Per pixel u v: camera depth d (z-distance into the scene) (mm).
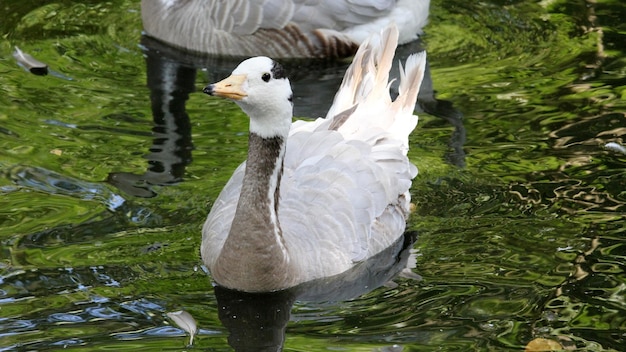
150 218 12438
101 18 18078
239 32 17156
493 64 16562
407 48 17219
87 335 10219
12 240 11859
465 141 14258
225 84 10711
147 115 14953
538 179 13305
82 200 12734
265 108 10797
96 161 13641
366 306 11008
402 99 13406
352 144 12492
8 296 10844
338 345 10188
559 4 18547
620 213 12516
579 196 12914
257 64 10766
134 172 13406
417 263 11797
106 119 14773
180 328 10438
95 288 11047
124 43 17359
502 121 14789
